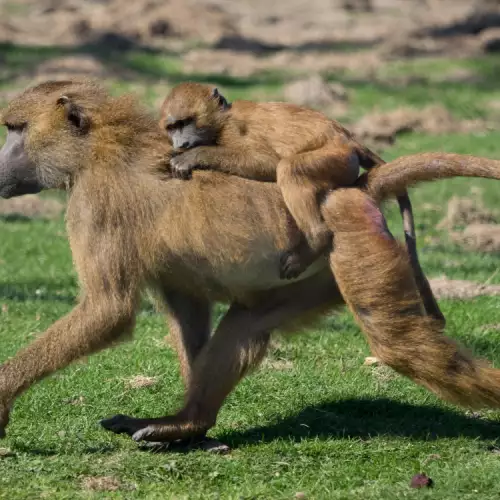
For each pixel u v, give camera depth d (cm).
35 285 2430
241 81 5522
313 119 1442
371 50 6944
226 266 1367
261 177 1412
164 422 1387
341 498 1220
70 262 2670
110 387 1667
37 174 1417
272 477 1308
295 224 1354
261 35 7769
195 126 1516
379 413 1568
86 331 1347
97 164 1375
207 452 1392
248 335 1412
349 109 4850
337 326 2000
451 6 8656
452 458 1367
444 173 1368
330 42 7462
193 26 7238
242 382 1673
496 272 2427
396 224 3092
